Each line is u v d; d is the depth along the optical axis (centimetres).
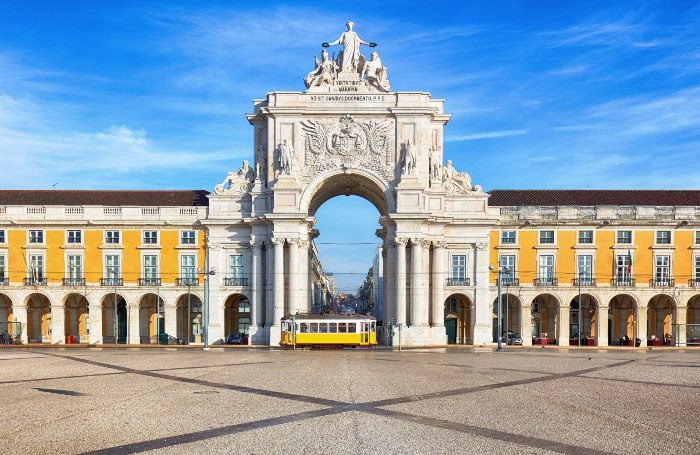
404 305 2873
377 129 2962
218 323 3025
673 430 855
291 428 855
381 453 727
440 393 1170
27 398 1124
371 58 3031
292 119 2969
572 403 1066
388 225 2956
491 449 745
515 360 1955
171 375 1477
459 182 3073
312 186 2947
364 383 1309
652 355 2244
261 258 3008
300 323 2628
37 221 3077
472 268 3030
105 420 914
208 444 768
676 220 3052
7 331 3066
